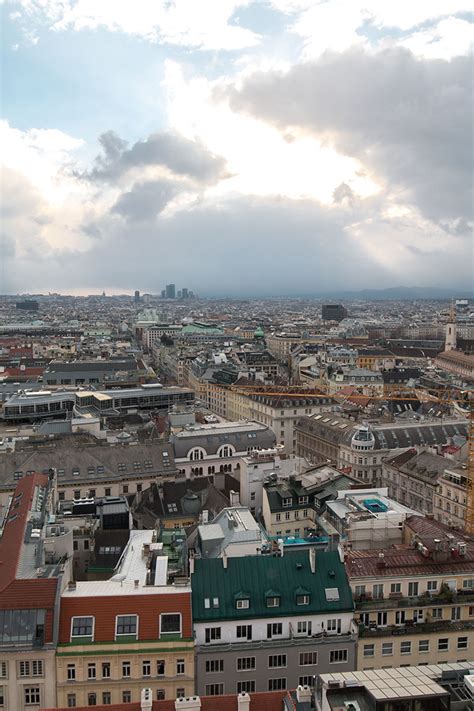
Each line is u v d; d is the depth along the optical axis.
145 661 98.25
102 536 138.62
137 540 133.38
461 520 187.62
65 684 96.19
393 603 105.88
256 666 101.38
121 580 110.25
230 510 151.62
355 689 71.81
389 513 135.38
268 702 79.56
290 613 103.44
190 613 101.06
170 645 98.44
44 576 102.62
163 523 171.50
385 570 108.75
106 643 97.31
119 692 97.81
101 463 194.50
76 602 100.38
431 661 104.94
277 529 161.62
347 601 105.88
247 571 109.00
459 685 72.88
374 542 129.25
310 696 76.19
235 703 79.06
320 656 102.75
